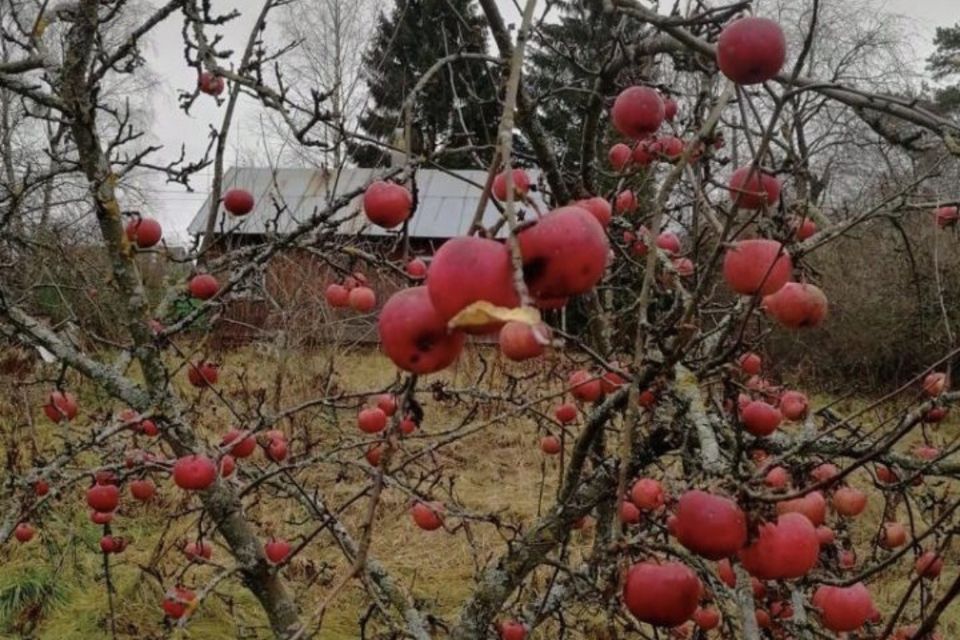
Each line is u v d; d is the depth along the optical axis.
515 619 2.80
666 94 2.84
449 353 1.04
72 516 5.60
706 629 2.57
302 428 6.43
